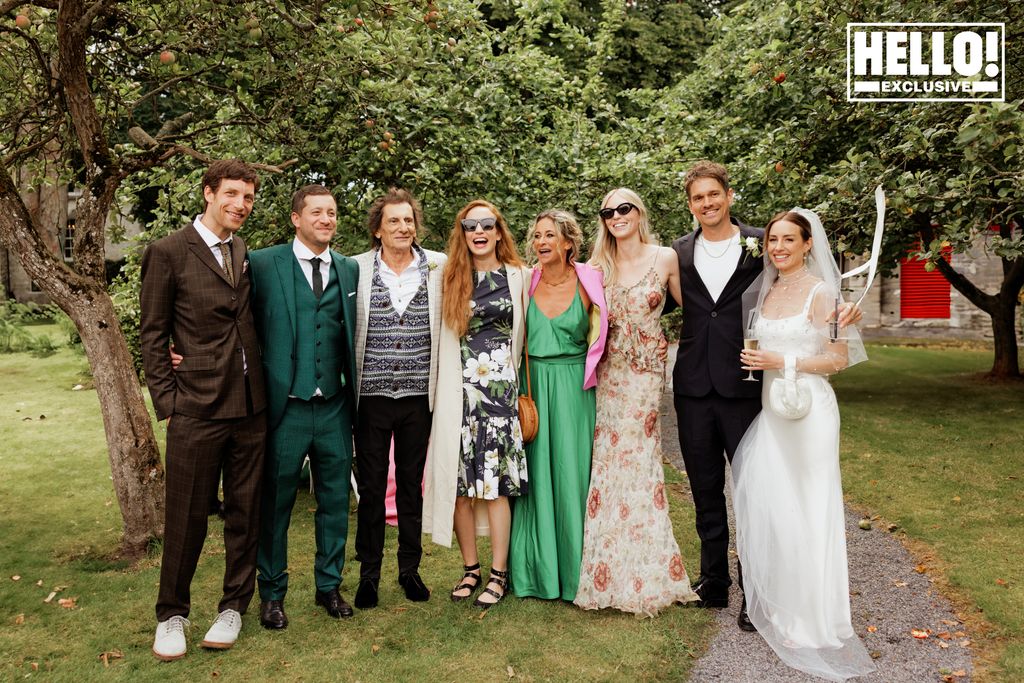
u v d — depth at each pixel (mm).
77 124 4156
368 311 3395
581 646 3137
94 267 4215
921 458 6621
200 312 3018
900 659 3049
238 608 3219
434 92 5367
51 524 4898
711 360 3422
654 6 15352
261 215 5930
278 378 3195
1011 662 2965
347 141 5281
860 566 4156
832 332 3123
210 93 5738
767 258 3312
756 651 3102
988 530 4656
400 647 3135
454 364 3520
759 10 9547
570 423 3592
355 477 5469
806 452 3131
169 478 3068
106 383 4219
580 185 6176
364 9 4234
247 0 4199
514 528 3691
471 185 5676
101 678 2889
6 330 13812
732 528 4883
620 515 3516
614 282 3596
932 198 4387
